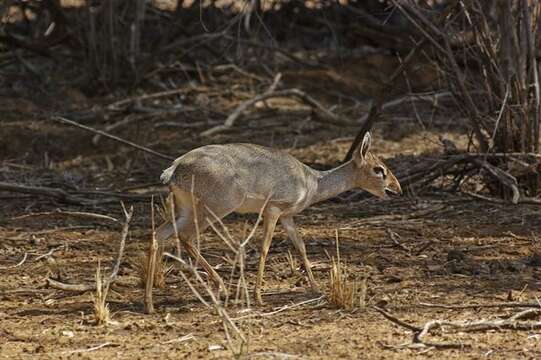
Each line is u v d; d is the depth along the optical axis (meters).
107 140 18.42
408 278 10.86
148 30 23.12
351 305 9.66
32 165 17.50
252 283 10.75
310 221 13.73
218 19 22.95
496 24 14.38
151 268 9.61
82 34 21.69
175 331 8.99
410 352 8.35
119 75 21.52
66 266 11.61
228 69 22.47
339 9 24.52
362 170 10.78
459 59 17.06
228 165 9.63
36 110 20.11
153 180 16.45
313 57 23.81
